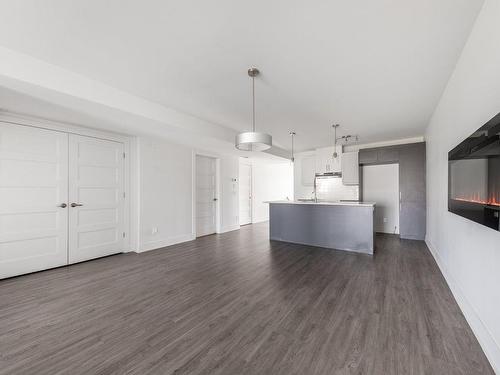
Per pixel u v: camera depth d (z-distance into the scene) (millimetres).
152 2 1583
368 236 4223
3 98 2564
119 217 4293
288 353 1660
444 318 2078
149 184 4598
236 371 1499
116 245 4250
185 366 1544
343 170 6047
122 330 1941
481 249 1783
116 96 2871
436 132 3570
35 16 1701
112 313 2213
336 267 3461
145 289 2746
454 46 2086
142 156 4477
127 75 2559
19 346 1742
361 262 3680
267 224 7898
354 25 1811
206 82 2727
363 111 3721
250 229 6945
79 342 1790
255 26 1818
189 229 5422
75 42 2002
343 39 1979
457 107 2377
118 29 1845
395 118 4074
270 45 2055
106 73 2518
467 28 1860
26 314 2195
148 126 3701
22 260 3211
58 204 3535
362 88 2906
